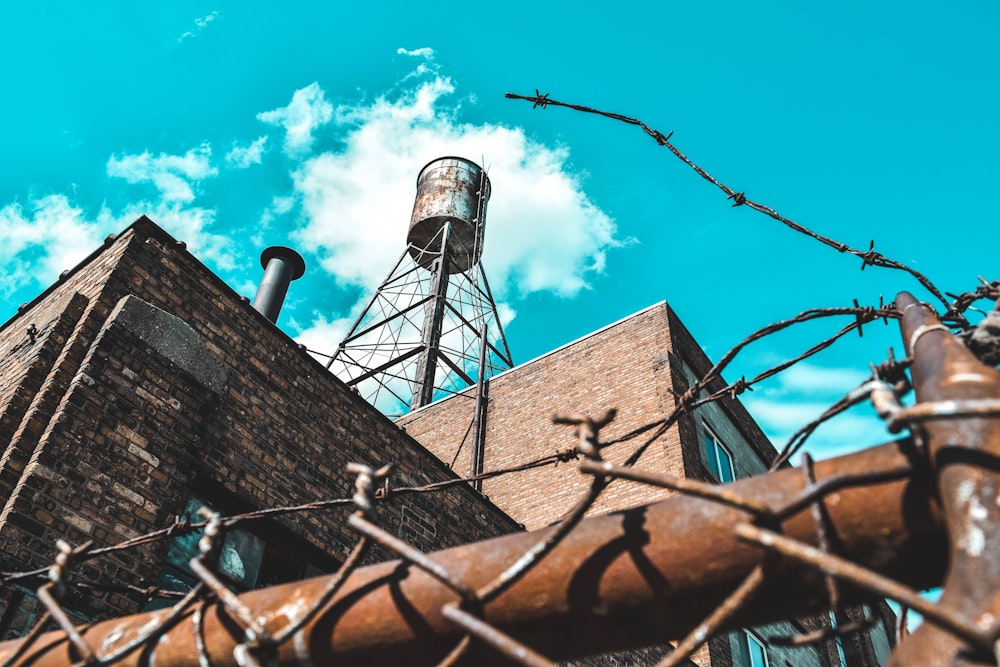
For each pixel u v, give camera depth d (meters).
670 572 1.44
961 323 2.66
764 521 1.31
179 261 6.46
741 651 12.10
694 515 1.47
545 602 1.53
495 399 16.80
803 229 3.28
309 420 6.96
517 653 1.32
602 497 13.27
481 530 8.42
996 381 1.28
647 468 13.02
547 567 1.54
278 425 6.62
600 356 15.72
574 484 13.98
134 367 5.55
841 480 1.31
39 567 4.38
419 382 18.19
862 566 1.33
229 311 6.69
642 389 14.31
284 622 1.73
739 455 15.62
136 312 5.74
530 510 14.15
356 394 7.64
